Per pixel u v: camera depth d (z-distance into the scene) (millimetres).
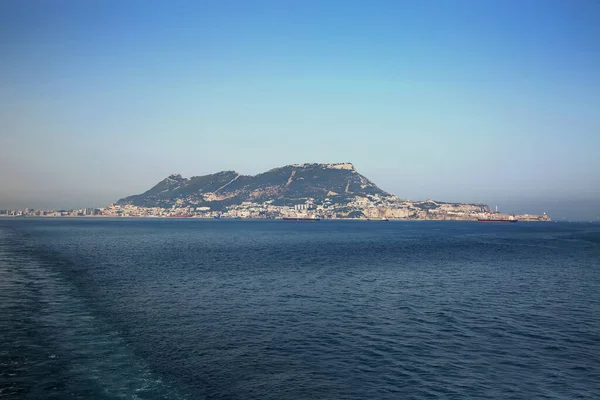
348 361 31406
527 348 34688
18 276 69875
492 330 39750
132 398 24375
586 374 29391
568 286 63906
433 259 102750
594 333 38969
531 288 62031
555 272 79625
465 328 40344
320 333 38219
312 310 47031
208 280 67438
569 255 114250
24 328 38125
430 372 29516
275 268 83188
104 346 33500
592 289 61406
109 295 54469
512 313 46406
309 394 25766
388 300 52750
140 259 98875
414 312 46562
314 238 195750
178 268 82500
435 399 25406
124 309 46562
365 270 81000
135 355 31609
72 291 56812
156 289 59062
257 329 39281
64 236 191000
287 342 35562
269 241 171625
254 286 62000
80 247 132125
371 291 58750
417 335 37969
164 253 114750
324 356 32375
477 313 46312
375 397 25547
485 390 26719
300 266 86688
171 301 51062
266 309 47312
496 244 158000
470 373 29422
